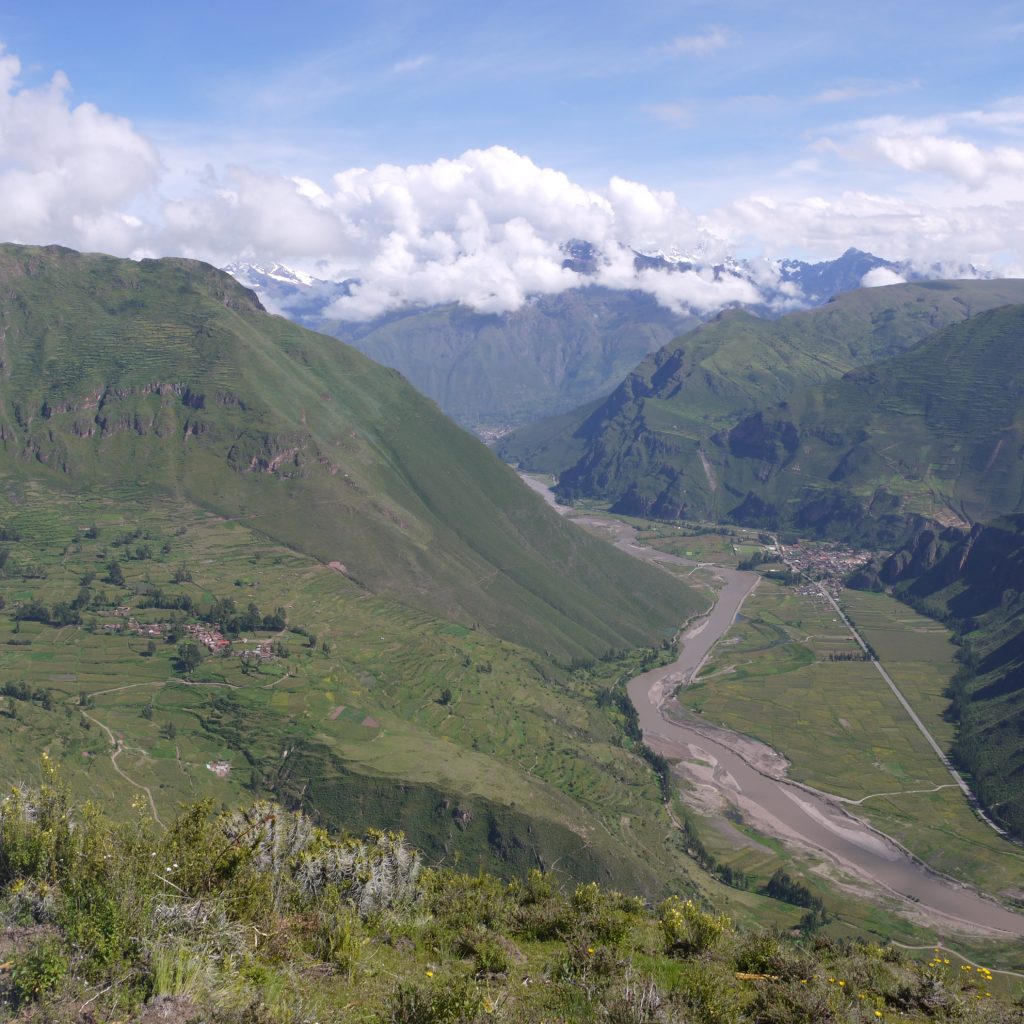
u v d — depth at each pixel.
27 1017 11.34
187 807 18.17
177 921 14.35
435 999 14.76
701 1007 16.86
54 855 15.44
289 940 16.67
